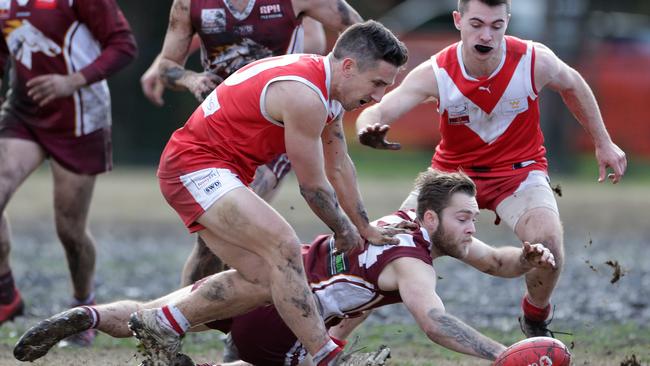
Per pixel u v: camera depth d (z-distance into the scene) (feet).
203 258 79.51
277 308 63.46
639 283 125.80
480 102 77.97
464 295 117.60
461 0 76.02
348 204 67.31
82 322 65.92
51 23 90.02
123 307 67.21
